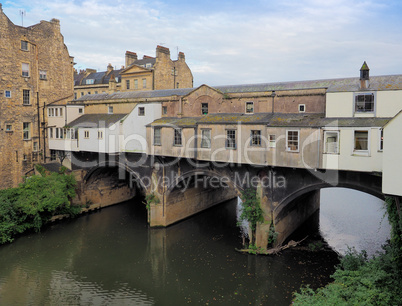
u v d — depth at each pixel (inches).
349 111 780.6
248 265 887.1
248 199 943.0
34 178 1175.0
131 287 804.6
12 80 1288.1
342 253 934.4
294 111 916.0
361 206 1487.5
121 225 1242.0
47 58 1424.7
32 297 760.3
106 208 1464.1
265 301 724.0
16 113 1309.1
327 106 805.9
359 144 742.5
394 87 733.9
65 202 1229.1
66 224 1244.5
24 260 945.5
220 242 1068.5
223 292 766.5
